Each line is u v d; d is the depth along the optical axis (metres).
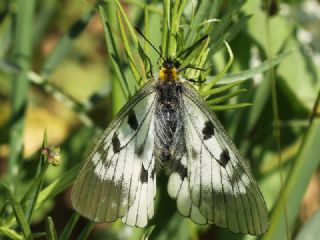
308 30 0.29
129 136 0.20
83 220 0.30
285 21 0.28
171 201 0.26
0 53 0.27
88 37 0.34
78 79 0.34
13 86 0.26
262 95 0.26
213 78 0.20
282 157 0.28
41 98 0.33
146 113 0.21
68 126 0.33
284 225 0.24
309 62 0.29
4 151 0.31
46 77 0.27
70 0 0.33
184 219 0.25
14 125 0.26
